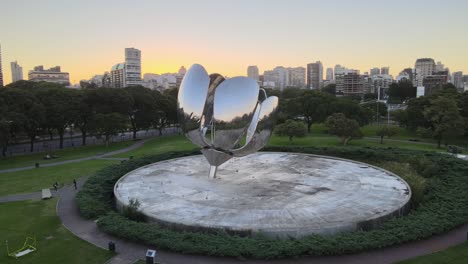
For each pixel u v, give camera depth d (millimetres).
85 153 57156
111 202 28906
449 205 25172
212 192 27797
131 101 70188
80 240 21234
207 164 37750
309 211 23359
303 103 77562
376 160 41875
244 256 18219
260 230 20094
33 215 26297
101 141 74500
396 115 73062
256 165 36875
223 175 32906
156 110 77625
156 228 21203
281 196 26594
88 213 25297
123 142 70062
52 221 24828
